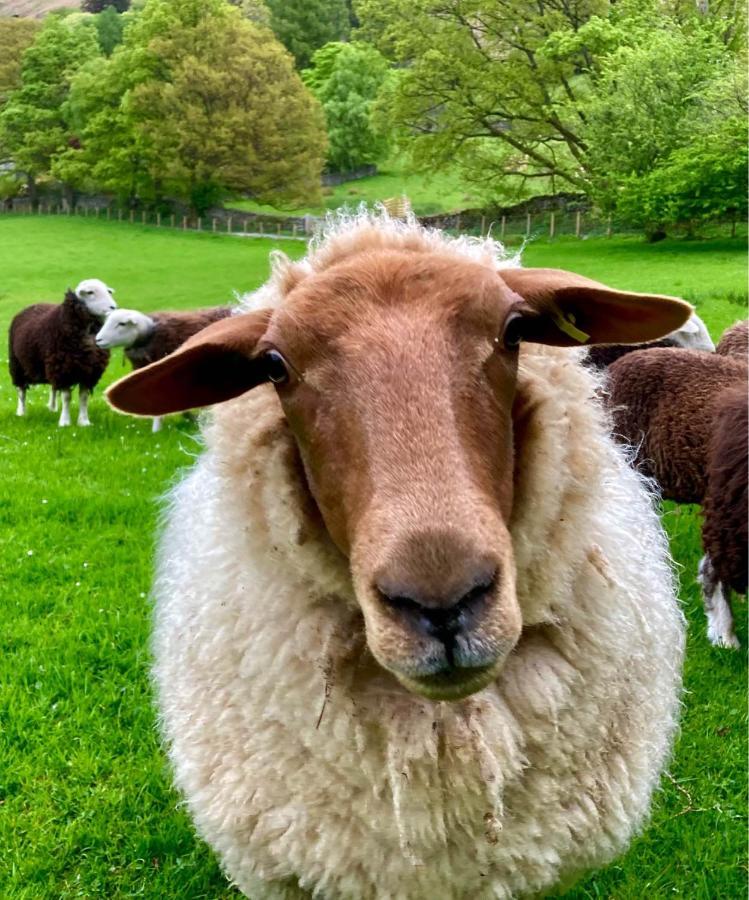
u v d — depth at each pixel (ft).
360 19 44.32
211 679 2.85
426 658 2.07
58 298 32.89
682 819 4.11
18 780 4.32
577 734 2.74
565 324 2.58
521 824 2.70
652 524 3.50
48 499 8.20
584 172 40.88
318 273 2.60
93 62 72.02
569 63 39.75
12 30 88.99
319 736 2.61
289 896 2.95
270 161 58.75
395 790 2.55
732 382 5.91
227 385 2.73
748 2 40.98
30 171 72.28
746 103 33.88
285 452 2.65
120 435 11.27
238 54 58.90
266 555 2.71
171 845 3.96
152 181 61.62
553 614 2.73
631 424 6.32
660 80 35.53
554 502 2.66
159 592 3.61
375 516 2.13
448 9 40.73
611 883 3.80
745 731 4.73
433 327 2.31
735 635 5.76
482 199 49.21
